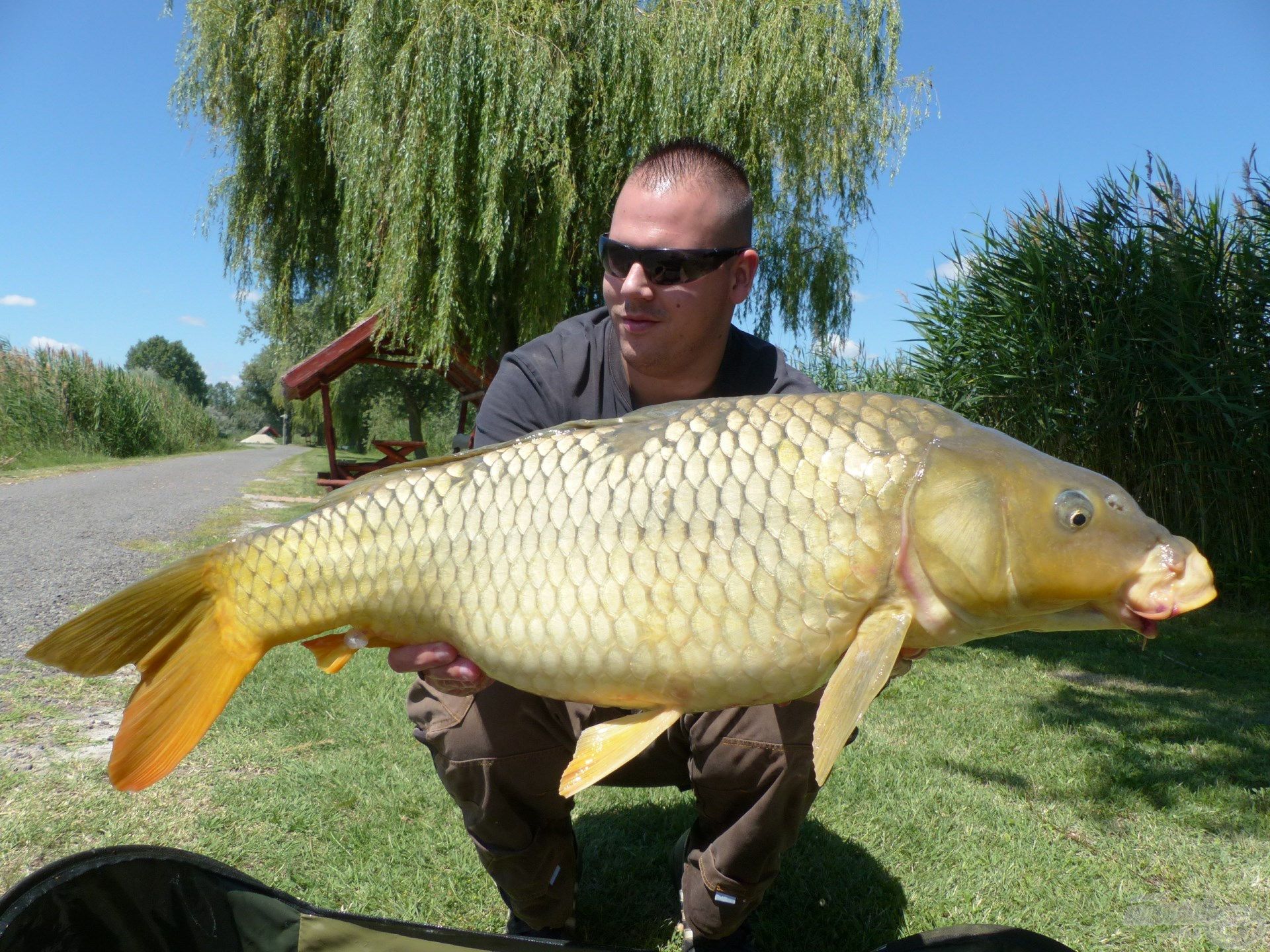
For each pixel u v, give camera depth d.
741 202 1.74
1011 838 2.52
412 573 1.45
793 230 8.72
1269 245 6.48
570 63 7.31
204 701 1.53
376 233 7.82
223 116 9.45
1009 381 7.32
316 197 9.58
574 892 1.97
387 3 7.25
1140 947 2.02
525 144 7.12
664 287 1.69
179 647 1.52
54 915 1.37
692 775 1.83
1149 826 2.67
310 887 2.16
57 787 2.67
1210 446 6.64
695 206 1.68
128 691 3.70
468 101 7.13
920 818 2.63
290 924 1.64
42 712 3.38
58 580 5.93
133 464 19.66
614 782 2.10
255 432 73.56
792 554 1.28
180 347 87.31
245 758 2.92
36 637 4.46
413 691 1.86
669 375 1.82
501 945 1.62
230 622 1.54
